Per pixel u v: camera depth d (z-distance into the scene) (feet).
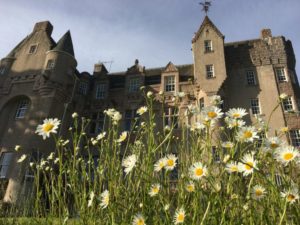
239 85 80.23
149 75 91.50
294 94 76.28
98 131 81.46
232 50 87.30
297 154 6.26
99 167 10.18
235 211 7.16
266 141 7.22
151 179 8.12
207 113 8.75
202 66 80.59
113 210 7.70
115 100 87.35
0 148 74.49
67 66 84.23
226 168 7.10
